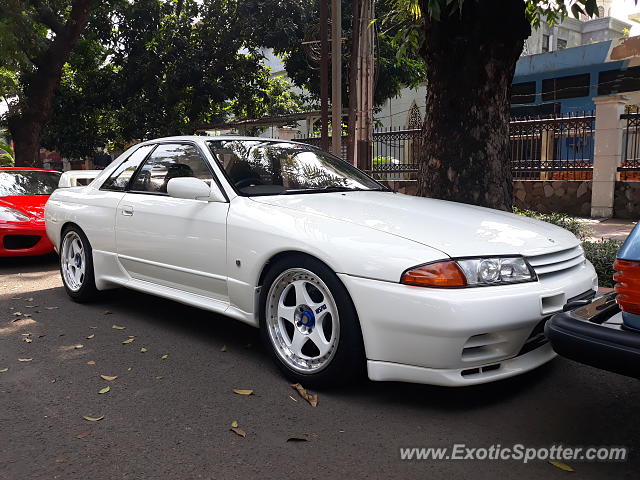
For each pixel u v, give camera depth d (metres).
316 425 2.73
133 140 19.70
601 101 10.68
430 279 2.65
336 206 3.41
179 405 2.96
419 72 18.86
